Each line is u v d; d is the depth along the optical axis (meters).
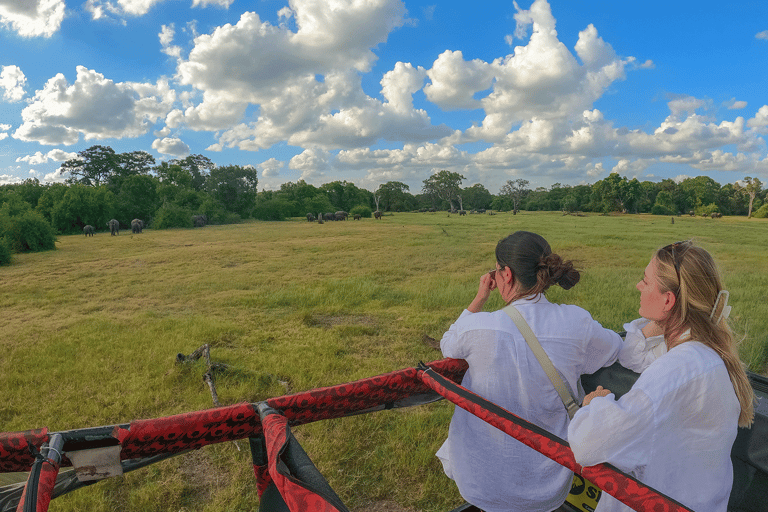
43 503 0.65
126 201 56.38
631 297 8.68
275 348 6.07
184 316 8.52
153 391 4.68
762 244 24.14
